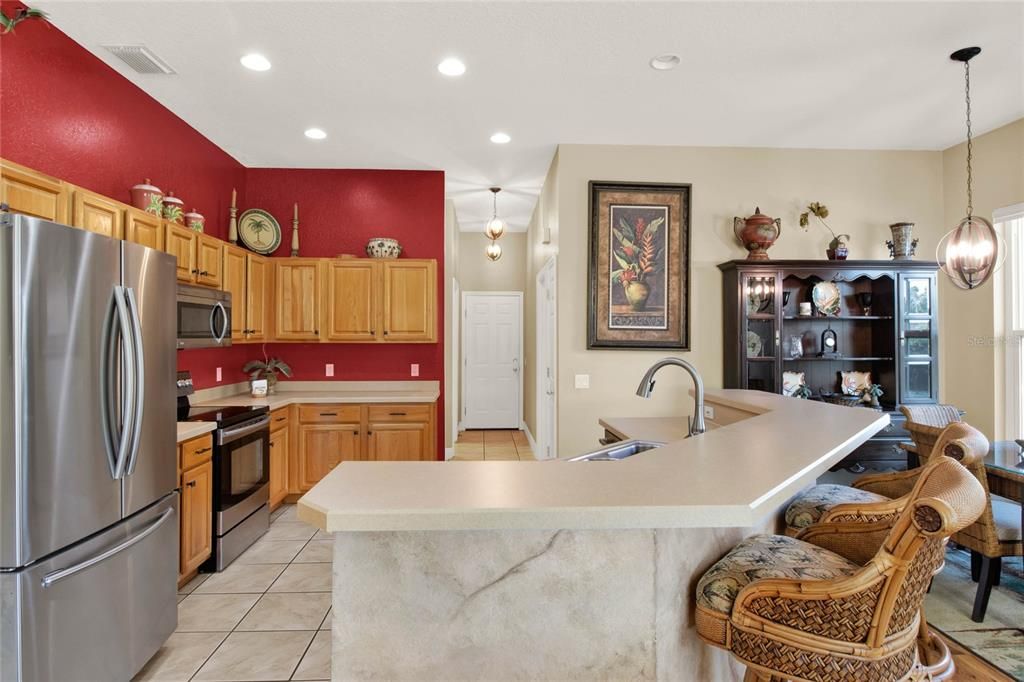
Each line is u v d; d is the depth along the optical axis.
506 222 7.13
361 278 4.58
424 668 1.21
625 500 1.14
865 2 2.41
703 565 1.41
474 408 7.79
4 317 1.59
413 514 1.08
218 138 4.10
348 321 4.56
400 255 4.79
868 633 1.07
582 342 4.30
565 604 1.23
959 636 2.41
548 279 5.00
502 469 1.42
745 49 2.82
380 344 4.92
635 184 4.25
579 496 1.16
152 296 2.16
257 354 4.79
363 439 4.30
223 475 3.15
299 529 3.81
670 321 4.30
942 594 2.79
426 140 4.15
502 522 1.08
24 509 1.61
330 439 4.30
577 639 1.23
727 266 4.15
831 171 4.39
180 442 2.75
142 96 3.29
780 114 3.67
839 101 3.46
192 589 2.88
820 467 1.51
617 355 4.31
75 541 1.78
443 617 1.21
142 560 2.11
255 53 2.86
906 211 4.42
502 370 7.81
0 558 1.58
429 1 2.41
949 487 1.03
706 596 1.26
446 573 1.21
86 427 1.82
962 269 3.03
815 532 1.62
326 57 2.90
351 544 1.20
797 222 4.38
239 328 4.04
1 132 2.37
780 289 4.07
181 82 3.19
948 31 2.66
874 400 4.08
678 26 2.60
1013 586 2.88
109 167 3.02
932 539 1.04
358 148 4.32
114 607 1.95
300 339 4.54
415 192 4.91
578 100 3.43
